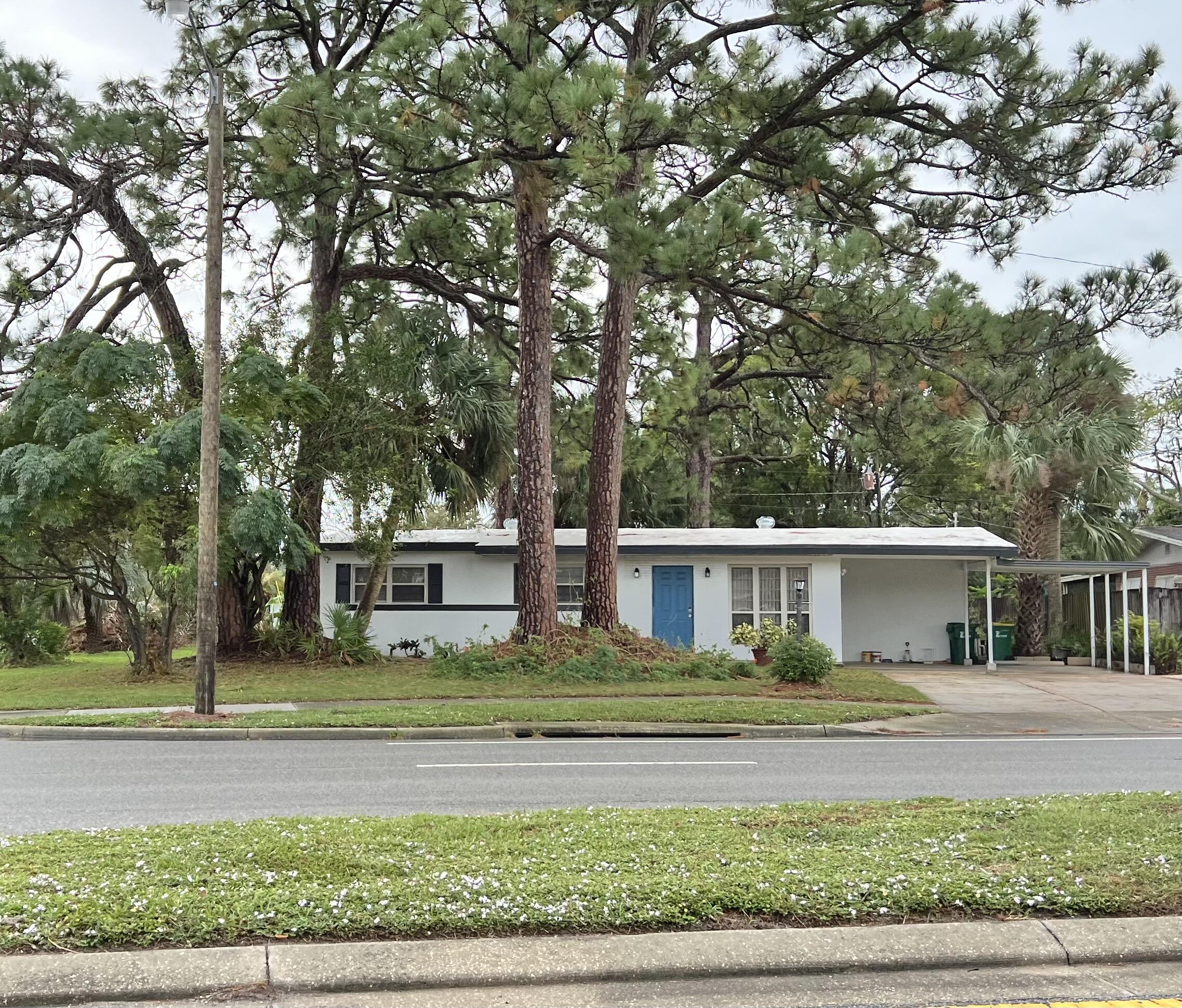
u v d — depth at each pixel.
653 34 21.80
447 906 5.51
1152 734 15.53
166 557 20.50
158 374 20.77
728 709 16.73
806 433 37.28
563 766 11.77
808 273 17.84
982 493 45.12
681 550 26.03
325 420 23.22
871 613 28.62
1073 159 18.48
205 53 15.95
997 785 10.42
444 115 16.06
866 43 18.42
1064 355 17.31
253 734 14.90
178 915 5.34
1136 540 31.86
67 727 15.02
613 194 18.19
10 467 18.66
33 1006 4.68
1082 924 5.45
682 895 5.68
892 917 5.55
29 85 20.05
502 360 29.12
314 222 22.66
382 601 26.95
